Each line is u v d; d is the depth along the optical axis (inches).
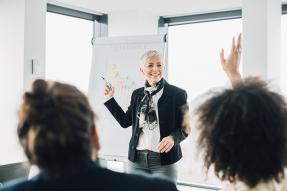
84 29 189.9
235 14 172.2
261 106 34.3
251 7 133.6
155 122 116.3
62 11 175.5
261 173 34.2
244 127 33.8
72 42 183.2
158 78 119.0
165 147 111.3
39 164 31.0
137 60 143.8
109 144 142.9
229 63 55.6
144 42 144.3
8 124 142.0
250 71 133.8
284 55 154.2
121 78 145.1
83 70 187.5
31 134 30.5
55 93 31.8
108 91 141.9
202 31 183.0
